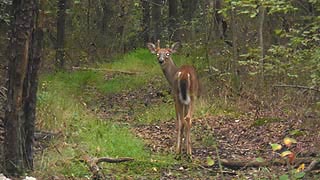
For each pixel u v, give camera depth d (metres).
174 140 12.45
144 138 12.55
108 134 11.51
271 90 14.70
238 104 14.94
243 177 8.94
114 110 16.89
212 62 18.45
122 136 11.55
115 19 33.06
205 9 20.11
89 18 33.09
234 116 14.37
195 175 9.14
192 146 11.86
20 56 7.78
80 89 20.06
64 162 8.82
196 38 22.53
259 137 12.16
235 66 16.47
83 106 15.45
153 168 9.45
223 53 18.45
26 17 7.74
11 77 7.83
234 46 16.73
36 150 9.48
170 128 13.86
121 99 18.77
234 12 17.00
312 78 11.92
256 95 15.13
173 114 15.32
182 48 21.61
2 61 16.66
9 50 7.86
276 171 9.09
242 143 12.05
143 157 10.39
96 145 10.37
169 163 9.87
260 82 15.43
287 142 6.37
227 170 9.54
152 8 30.44
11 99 7.84
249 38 18.86
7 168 7.84
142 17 33.81
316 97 12.62
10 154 7.86
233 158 10.66
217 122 13.84
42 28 8.37
